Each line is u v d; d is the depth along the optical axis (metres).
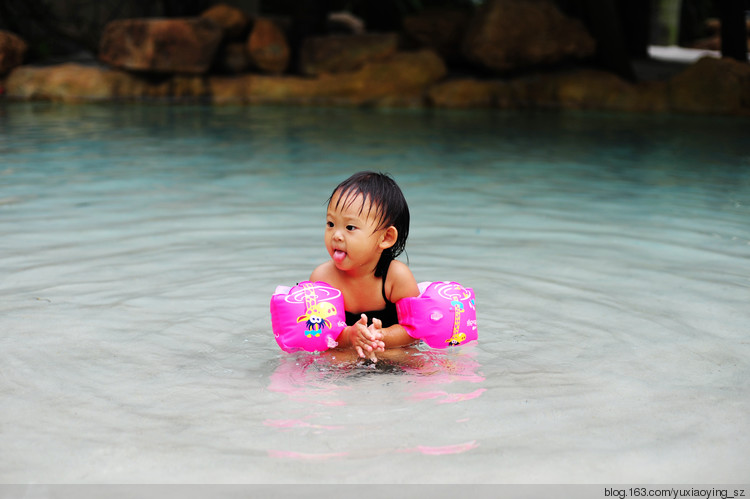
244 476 2.05
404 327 3.02
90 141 9.88
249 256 4.50
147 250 4.64
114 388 2.63
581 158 8.92
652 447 2.23
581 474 2.08
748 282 4.02
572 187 7.08
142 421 2.38
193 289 3.83
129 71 15.65
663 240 5.01
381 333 3.02
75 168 7.85
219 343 3.08
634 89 14.89
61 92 15.30
